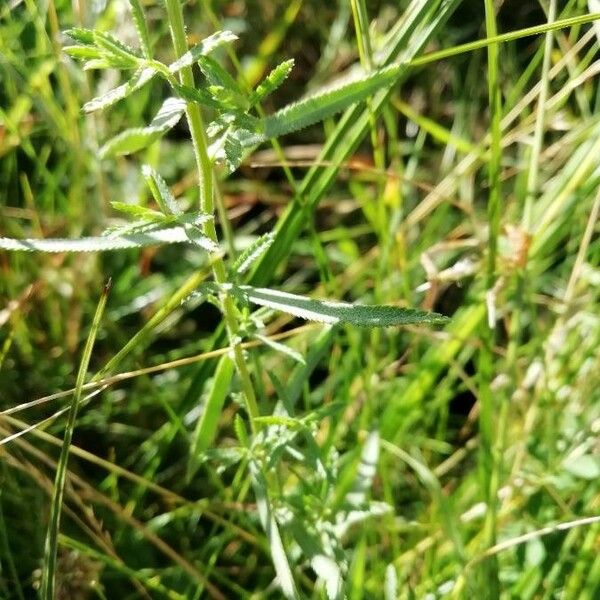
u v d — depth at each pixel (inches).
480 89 18.6
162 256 18.2
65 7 16.1
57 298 15.8
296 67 20.2
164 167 18.8
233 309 9.2
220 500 13.8
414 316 7.4
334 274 18.6
